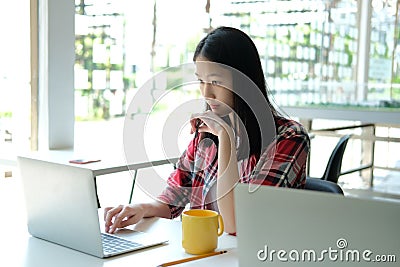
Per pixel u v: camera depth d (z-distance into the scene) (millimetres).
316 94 3633
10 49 2822
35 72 2781
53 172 1270
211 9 3666
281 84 3721
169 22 3504
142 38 3363
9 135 2848
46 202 1317
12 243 1335
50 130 2773
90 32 3033
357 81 3506
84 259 1211
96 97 3096
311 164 3680
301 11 3605
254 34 3713
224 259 1213
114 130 3148
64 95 2826
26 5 2746
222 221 1345
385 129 3449
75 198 1232
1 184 2652
